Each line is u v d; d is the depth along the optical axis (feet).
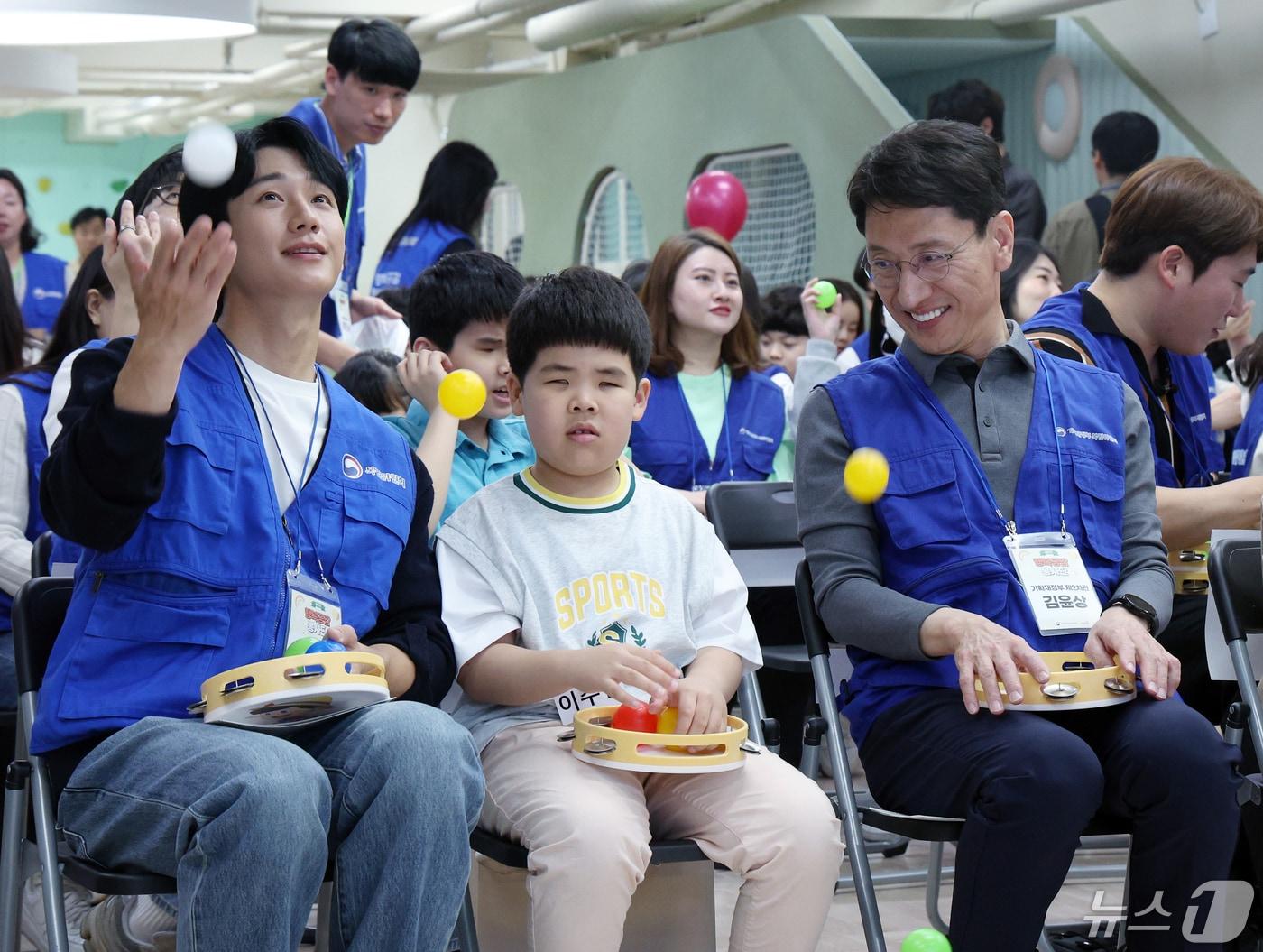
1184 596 9.14
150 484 5.80
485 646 6.92
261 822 5.41
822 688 7.68
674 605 7.21
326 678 5.69
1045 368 7.73
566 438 7.12
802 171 25.67
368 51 13.92
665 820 6.84
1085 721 7.22
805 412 7.87
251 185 6.45
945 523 7.34
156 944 8.05
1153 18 24.56
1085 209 20.70
